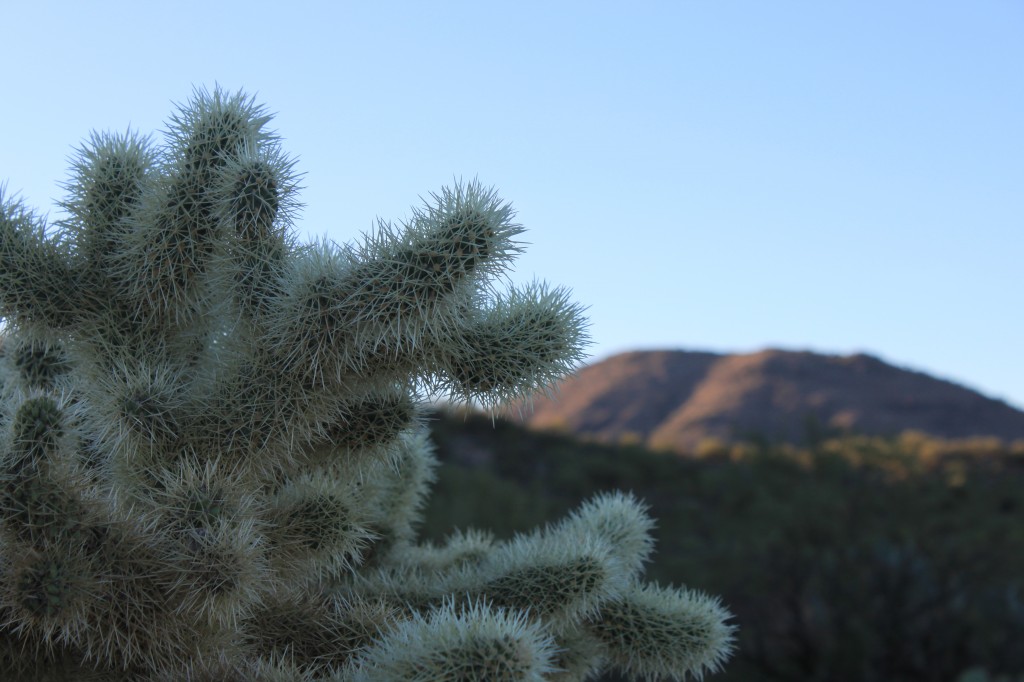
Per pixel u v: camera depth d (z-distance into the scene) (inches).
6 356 47.7
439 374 43.0
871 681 164.7
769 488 267.6
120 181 44.0
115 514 39.7
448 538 58.6
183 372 43.4
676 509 270.5
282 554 43.6
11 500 37.9
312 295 41.1
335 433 44.7
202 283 43.3
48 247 42.8
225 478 41.4
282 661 41.3
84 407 43.8
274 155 42.9
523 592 45.3
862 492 258.1
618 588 47.7
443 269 40.2
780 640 170.2
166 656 40.1
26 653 39.4
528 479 302.5
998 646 168.9
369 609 44.8
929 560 202.2
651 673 48.4
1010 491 291.9
